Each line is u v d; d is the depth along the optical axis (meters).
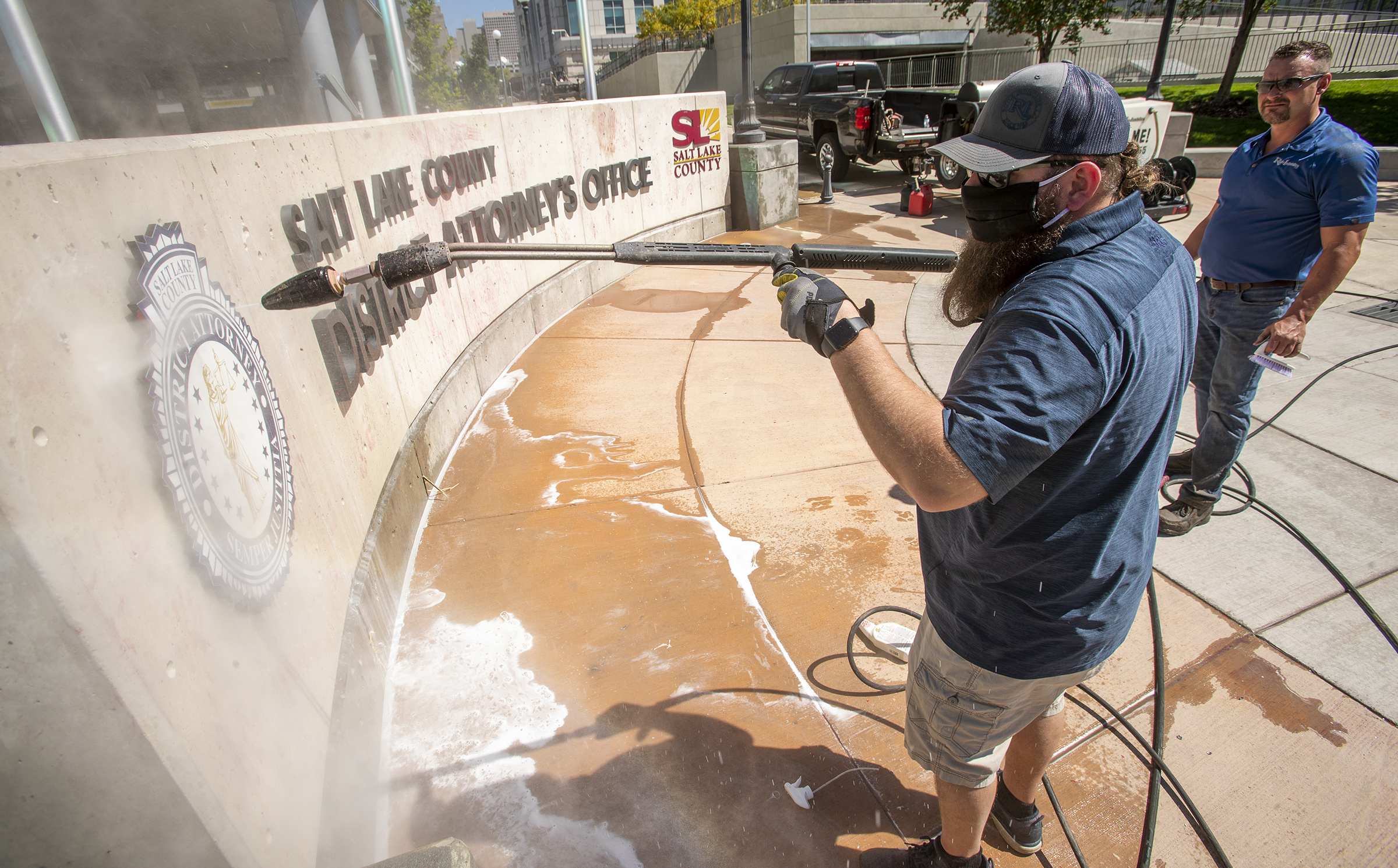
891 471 1.17
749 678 2.57
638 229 7.71
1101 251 1.19
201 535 1.38
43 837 1.07
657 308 6.59
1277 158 2.86
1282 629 2.71
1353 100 14.14
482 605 2.95
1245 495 3.54
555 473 3.93
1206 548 3.19
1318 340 5.34
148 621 1.15
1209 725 2.33
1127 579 1.36
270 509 1.78
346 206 2.89
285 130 2.54
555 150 6.09
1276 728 2.32
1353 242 2.70
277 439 1.91
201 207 1.76
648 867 1.96
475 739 2.35
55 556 0.98
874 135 11.51
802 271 1.42
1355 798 2.09
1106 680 2.51
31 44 2.10
